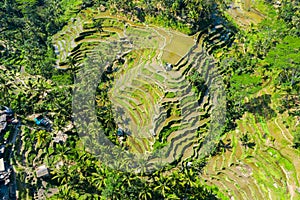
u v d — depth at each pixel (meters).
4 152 67.69
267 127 78.31
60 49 103.38
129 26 107.69
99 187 64.44
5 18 110.38
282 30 100.88
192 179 66.62
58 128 76.31
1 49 100.00
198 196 64.62
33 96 82.75
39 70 92.00
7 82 85.25
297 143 71.81
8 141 70.50
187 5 103.25
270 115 80.62
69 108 80.12
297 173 67.31
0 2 119.12
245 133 77.94
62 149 70.19
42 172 66.31
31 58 93.88
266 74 91.31
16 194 62.31
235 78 87.25
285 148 72.75
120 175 65.94
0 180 62.28
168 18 106.31
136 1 115.06
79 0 122.00
